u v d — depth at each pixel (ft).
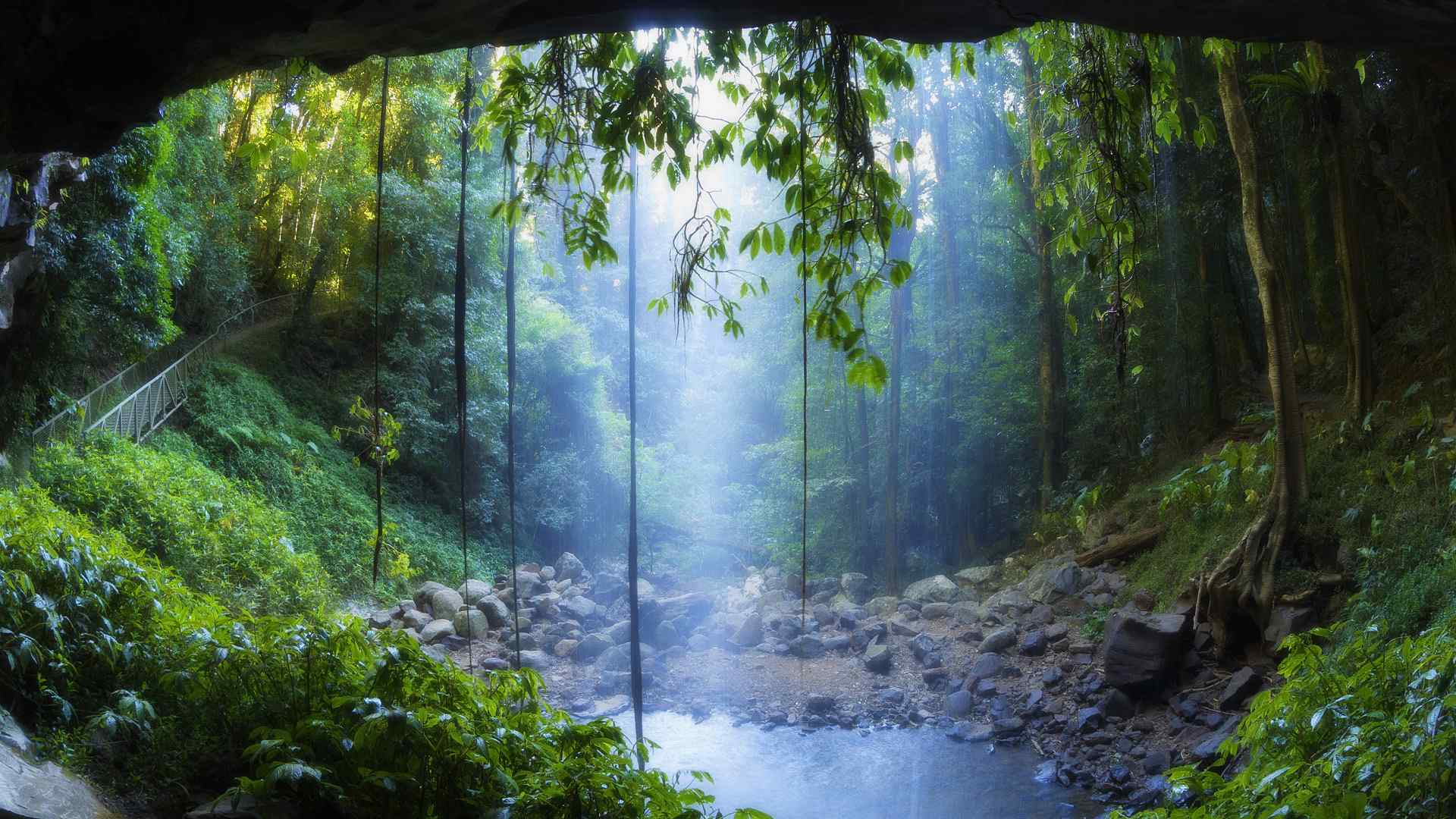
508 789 13.30
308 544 47.62
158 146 37.09
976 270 59.31
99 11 9.98
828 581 56.03
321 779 13.05
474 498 63.77
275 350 62.64
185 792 13.96
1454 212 34.99
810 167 13.57
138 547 33.09
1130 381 48.91
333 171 62.80
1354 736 12.56
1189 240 46.78
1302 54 38.63
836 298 12.79
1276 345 32.81
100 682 15.88
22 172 22.33
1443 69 11.03
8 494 26.13
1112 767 28.50
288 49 10.77
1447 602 23.22
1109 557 43.32
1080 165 16.30
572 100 14.42
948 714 35.76
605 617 49.78
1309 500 32.48
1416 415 33.50
